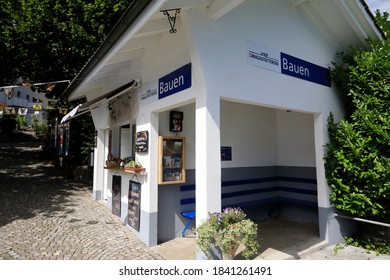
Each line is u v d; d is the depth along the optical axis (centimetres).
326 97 484
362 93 462
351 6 459
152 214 433
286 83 413
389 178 399
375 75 447
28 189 855
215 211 306
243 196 586
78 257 385
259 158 628
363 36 499
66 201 741
